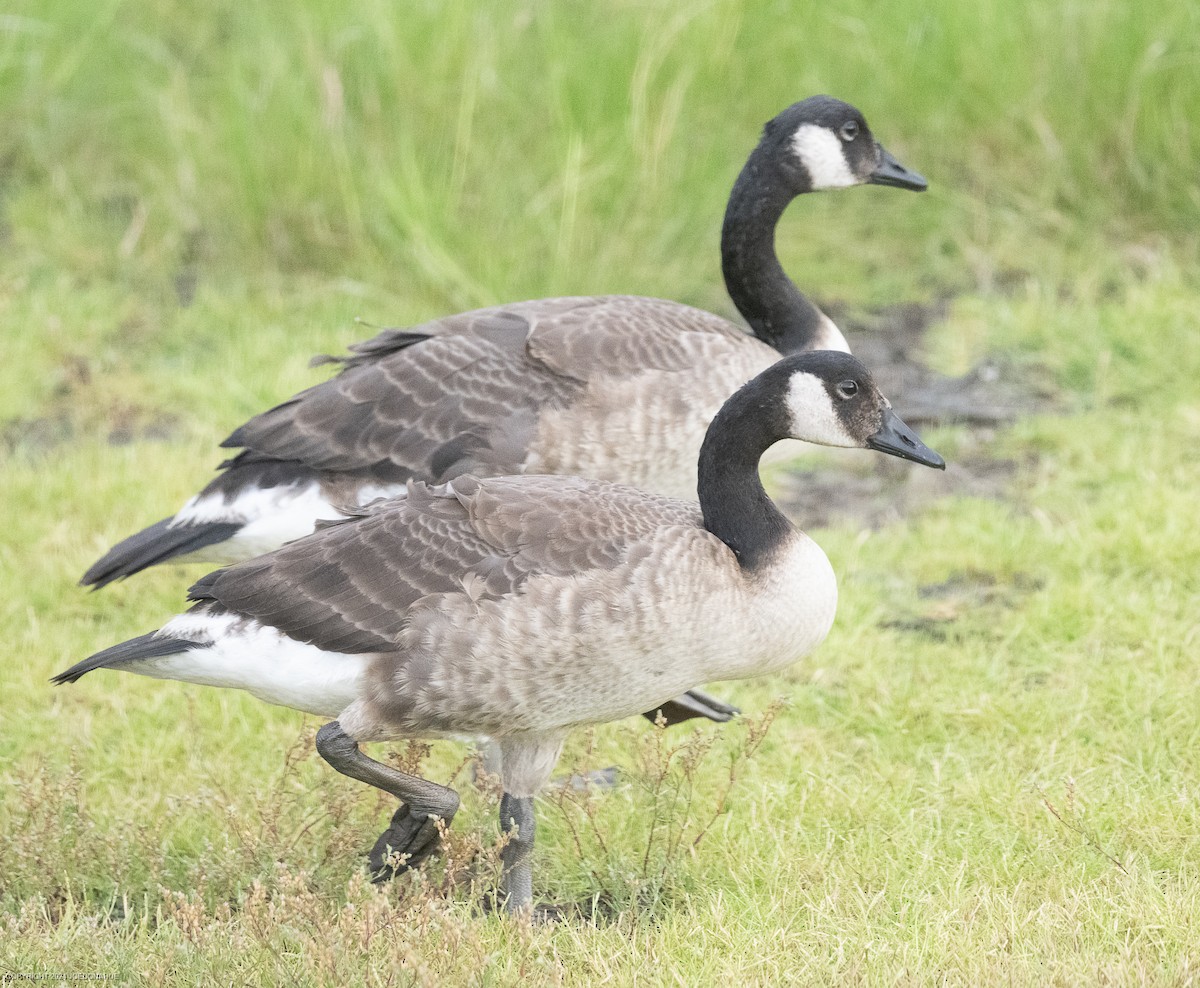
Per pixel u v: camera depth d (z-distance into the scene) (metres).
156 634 8.50
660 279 16.41
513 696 8.08
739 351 10.77
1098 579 12.07
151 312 16.72
